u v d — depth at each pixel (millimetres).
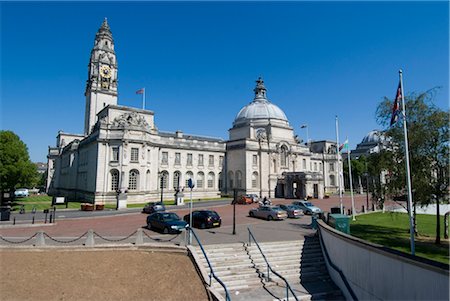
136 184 60938
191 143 76812
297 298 18125
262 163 76875
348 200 67875
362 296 17922
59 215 42375
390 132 26578
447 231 26859
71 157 80125
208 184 78500
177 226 28578
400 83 19344
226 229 31609
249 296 18578
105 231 30172
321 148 106500
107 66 83750
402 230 29875
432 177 23953
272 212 38031
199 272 20203
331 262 22594
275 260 23266
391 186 26250
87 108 83688
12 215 41969
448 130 23500
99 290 18562
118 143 59781
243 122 85312
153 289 18828
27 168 57875
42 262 21078
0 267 20172
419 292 13469
